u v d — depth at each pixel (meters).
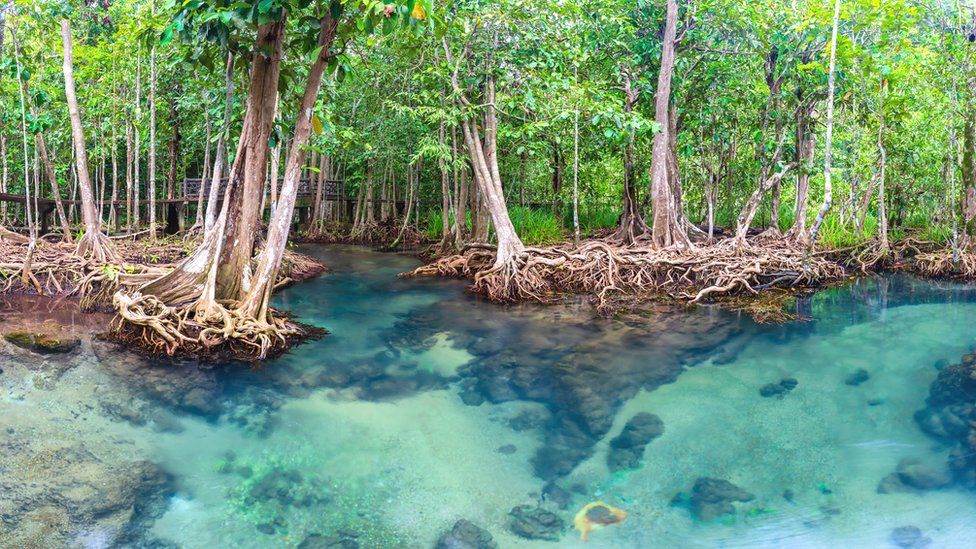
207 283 6.81
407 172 20.27
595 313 9.07
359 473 4.02
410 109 12.80
